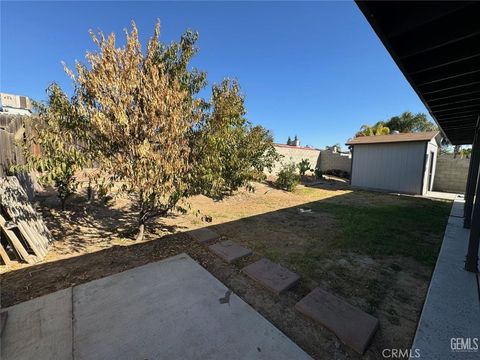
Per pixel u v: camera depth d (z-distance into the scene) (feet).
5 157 12.09
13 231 10.22
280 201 25.36
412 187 33.22
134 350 5.22
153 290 7.66
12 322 6.00
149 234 13.30
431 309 7.14
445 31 5.89
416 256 11.28
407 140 33.19
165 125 10.07
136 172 9.91
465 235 14.43
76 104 9.96
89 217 15.93
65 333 5.65
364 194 32.09
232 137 15.84
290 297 7.70
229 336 5.74
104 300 7.05
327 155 53.98
